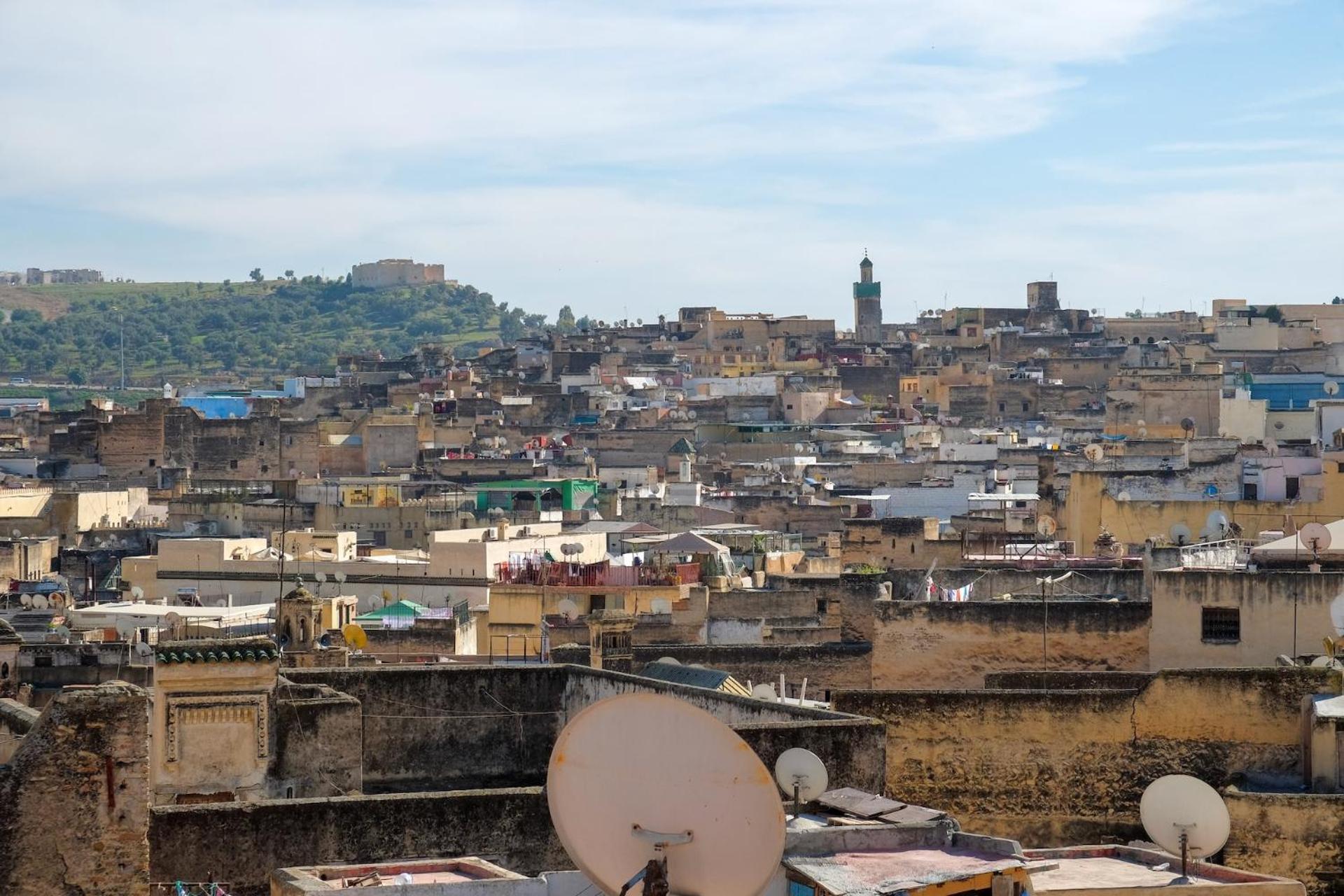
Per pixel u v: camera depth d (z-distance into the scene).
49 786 44.47
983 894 42.78
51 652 86.88
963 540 131.88
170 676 55.19
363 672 61.94
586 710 38.47
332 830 48.53
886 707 59.69
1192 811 47.81
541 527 173.62
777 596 108.88
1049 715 59.75
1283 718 59.91
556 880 43.44
